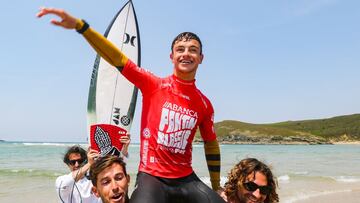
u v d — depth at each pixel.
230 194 3.92
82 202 5.11
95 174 3.08
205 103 3.68
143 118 3.56
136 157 30.59
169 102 3.48
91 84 5.12
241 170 3.85
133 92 5.28
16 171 18.98
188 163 3.54
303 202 11.05
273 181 3.89
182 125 3.47
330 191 13.39
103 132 4.99
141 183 3.28
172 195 3.34
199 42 3.59
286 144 119.31
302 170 22.62
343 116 145.25
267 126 133.88
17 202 10.85
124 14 5.42
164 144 3.40
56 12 2.85
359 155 46.72
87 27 3.06
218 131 128.12
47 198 11.59
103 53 3.31
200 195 3.36
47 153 40.53
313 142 121.69
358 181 16.81
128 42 5.35
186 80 3.55
